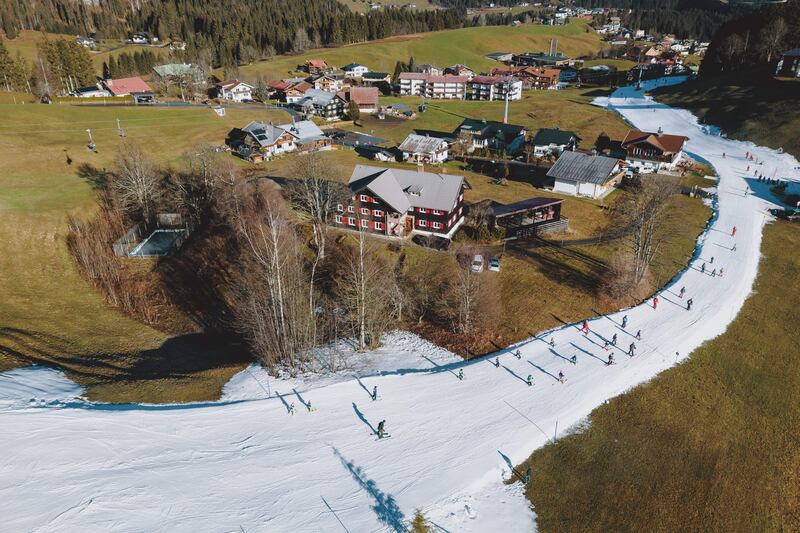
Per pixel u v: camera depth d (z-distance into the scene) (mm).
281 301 55969
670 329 61781
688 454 45562
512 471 42688
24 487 36375
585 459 44281
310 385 53062
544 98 187250
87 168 98688
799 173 109375
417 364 57906
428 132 145125
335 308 66938
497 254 77500
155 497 37125
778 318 64812
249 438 44875
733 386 53906
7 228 75562
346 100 163375
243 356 59688
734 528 39625
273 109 159000
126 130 121812
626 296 68062
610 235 83500
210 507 36969
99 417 44938
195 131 128625
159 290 70562
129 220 87250
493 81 188125
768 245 82125
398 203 79312
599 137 127938
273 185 91375
